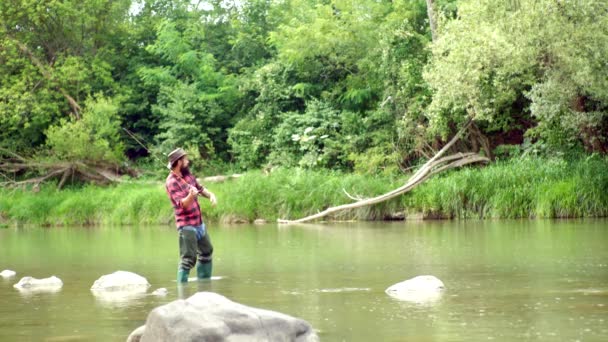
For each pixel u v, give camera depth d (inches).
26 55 1347.2
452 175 956.6
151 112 1423.5
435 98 925.8
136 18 1519.4
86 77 1334.9
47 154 1310.3
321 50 1242.6
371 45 1209.4
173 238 738.2
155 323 210.4
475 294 325.4
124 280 389.4
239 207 989.8
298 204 979.3
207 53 1439.5
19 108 1256.2
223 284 384.2
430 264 443.2
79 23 1360.7
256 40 1459.2
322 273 418.0
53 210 1094.4
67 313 307.4
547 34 813.2
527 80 894.4
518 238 595.5
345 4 1251.2
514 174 904.3
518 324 257.0
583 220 794.2
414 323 264.8
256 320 212.5
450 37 879.7
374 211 944.3
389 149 1083.9
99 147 1232.2
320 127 1160.2
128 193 1096.2
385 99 1115.3
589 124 872.3
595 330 244.1
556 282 354.6
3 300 347.6
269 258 507.5
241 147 1238.9
